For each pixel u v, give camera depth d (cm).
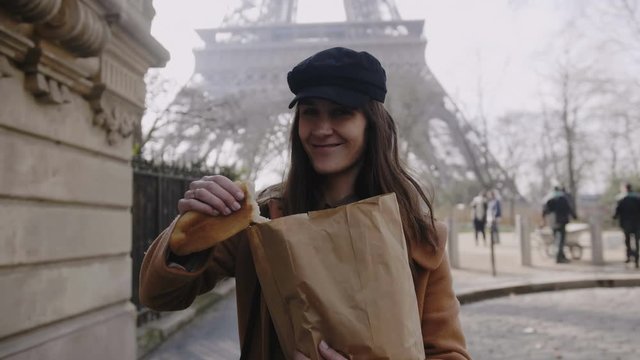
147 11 546
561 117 3684
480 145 3662
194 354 593
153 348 614
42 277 382
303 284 125
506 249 1994
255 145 2608
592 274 1227
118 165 505
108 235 481
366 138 172
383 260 129
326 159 166
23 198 361
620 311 880
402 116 3200
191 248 136
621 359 604
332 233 130
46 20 332
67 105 413
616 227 3219
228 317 796
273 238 129
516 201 5319
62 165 408
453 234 1405
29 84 361
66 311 411
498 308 926
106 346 466
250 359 157
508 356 621
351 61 160
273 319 133
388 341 123
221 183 137
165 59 557
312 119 166
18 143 356
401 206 164
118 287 500
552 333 733
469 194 4959
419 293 157
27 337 368
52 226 393
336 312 124
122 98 491
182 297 155
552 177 5241
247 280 159
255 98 2922
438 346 152
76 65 399
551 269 1349
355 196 176
